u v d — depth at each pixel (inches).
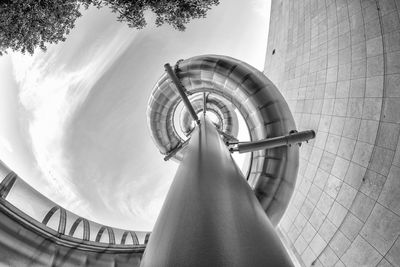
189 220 53.5
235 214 56.8
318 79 375.6
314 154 355.6
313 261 311.4
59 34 390.9
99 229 357.7
